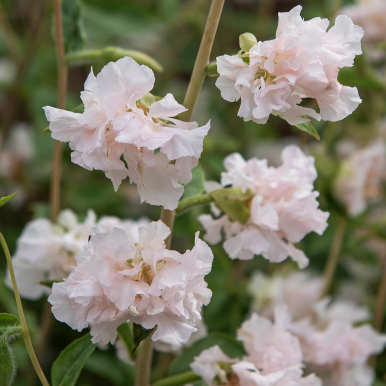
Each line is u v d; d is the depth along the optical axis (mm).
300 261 526
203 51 497
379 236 670
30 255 570
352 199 636
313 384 531
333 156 791
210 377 527
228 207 521
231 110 921
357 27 489
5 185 838
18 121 947
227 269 684
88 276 489
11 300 706
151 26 829
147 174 484
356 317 621
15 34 932
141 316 484
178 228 677
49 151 779
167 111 479
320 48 479
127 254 483
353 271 796
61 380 517
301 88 490
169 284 479
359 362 579
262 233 520
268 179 524
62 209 823
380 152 644
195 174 535
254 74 485
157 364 689
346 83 622
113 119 476
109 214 812
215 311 670
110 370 632
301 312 683
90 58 567
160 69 556
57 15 576
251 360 535
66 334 709
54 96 824
